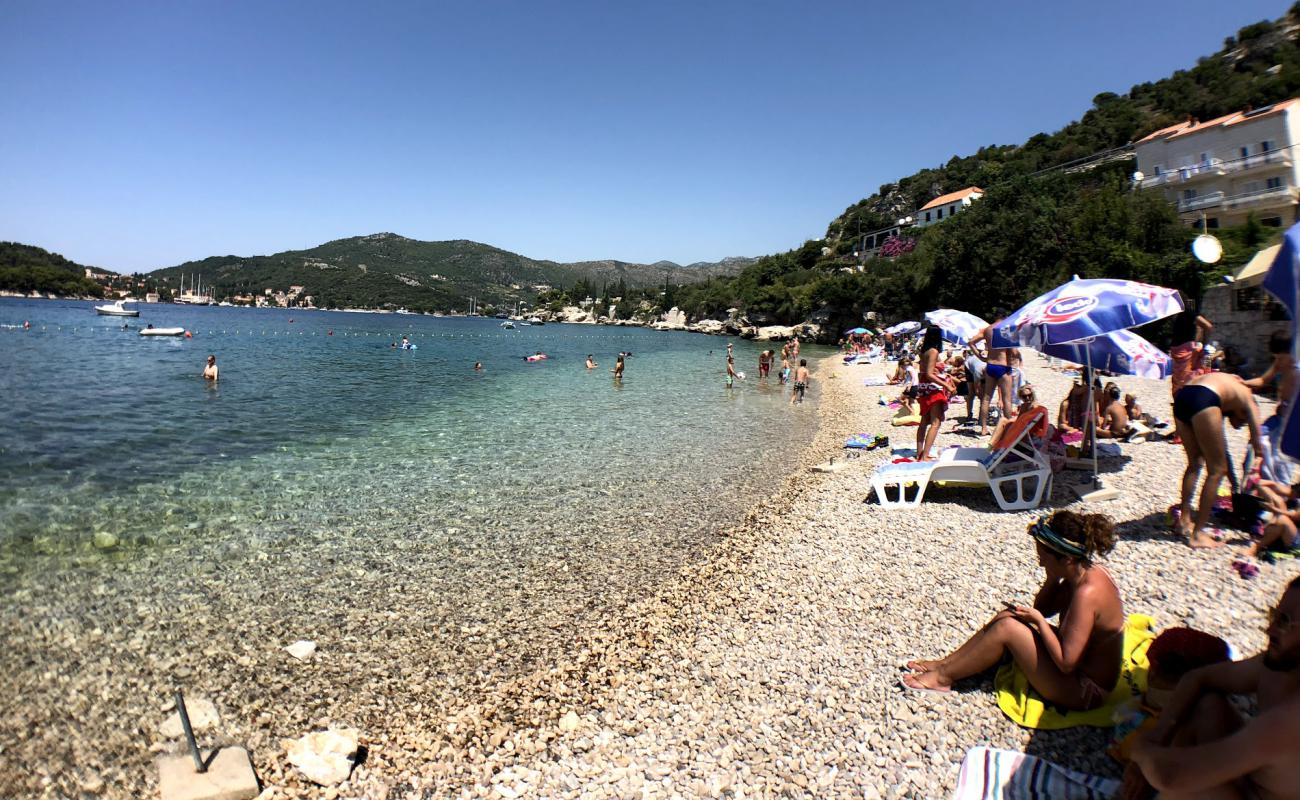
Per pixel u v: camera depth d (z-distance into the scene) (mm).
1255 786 2682
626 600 7812
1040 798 3834
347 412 21938
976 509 10125
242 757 4773
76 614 7133
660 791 4441
